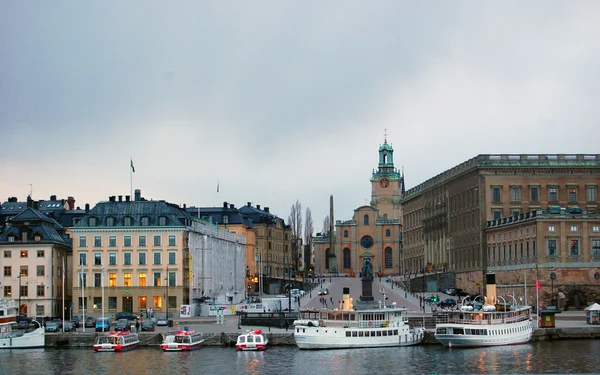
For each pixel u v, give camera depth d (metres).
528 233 199.00
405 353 138.88
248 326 161.75
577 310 190.38
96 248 193.25
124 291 191.88
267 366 128.62
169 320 168.50
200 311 184.38
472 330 143.62
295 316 161.75
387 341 145.88
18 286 193.25
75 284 192.75
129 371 127.00
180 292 190.62
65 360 137.38
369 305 187.88
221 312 169.25
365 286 196.62
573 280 191.50
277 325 160.25
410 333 147.75
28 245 193.50
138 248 192.50
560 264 191.62
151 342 151.75
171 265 191.62
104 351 145.75
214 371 125.56
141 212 194.88
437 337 144.75
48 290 192.50
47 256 193.38
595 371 120.75
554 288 191.12
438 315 148.62
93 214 195.50
